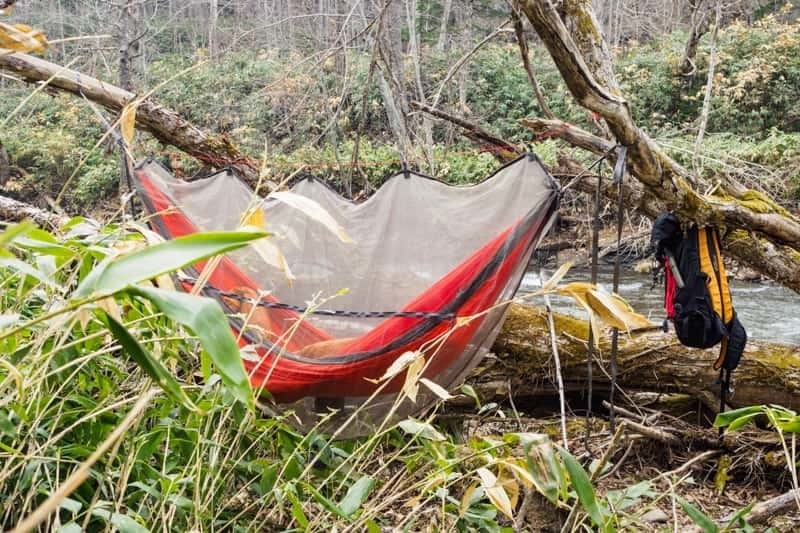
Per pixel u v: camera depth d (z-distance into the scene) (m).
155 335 1.98
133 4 9.12
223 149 4.44
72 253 1.36
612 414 3.30
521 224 2.52
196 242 0.92
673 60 13.34
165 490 1.91
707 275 3.32
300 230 2.95
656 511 3.32
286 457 2.37
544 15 2.88
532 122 3.69
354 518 2.11
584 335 4.01
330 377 2.41
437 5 14.72
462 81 11.80
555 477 1.77
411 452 3.02
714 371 3.90
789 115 12.91
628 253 10.04
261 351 2.39
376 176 10.02
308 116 9.58
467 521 2.26
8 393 1.63
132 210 2.75
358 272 2.89
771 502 2.62
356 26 10.32
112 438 0.78
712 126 13.10
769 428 3.99
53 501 0.67
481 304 2.47
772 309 8.53
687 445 3.95
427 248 2.89
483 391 3.94
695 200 3.41
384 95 7.72
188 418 2.15
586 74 3.01
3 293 1.98
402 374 2.44
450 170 9.36
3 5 1.40
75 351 1.92
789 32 13.55
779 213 3.72
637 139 3.16
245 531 2.12
